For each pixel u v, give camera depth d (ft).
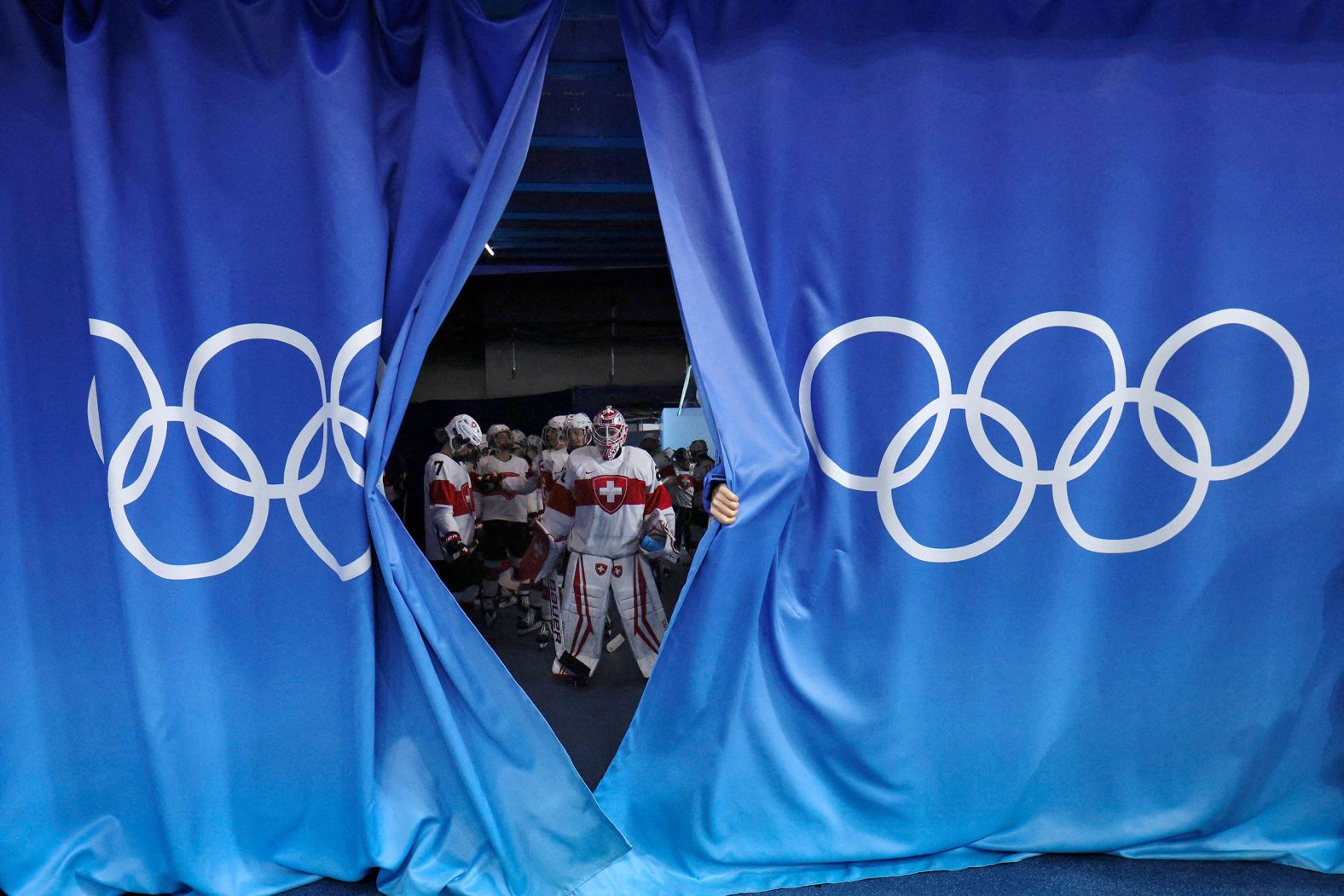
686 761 7.32
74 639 7.11
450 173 6.73
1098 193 6.98
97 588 7.10
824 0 6.78
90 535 7.06
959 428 7.17
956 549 7.30
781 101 6.82
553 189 14.08
